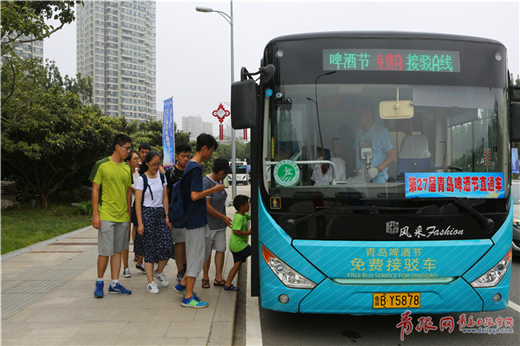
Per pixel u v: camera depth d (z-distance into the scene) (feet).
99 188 15.99
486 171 12.23
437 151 12.17
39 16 41.09
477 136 12.41
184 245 17.71
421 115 12.32
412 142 12.17
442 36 12.78
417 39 12.63
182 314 14.10
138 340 11.91
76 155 56.95
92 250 26.99
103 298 16.03
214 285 18.15
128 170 16.49
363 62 12.50
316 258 11.63
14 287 17.78
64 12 40.86
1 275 20.01
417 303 11.50
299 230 11.80
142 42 355.97
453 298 11.54
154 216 17.02
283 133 12.28
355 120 12.26
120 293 16.60
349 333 13.30
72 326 13.00
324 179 11.94
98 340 11.92
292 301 11.70
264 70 12.45
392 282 11.51
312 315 15.11
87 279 19.16
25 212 51.72
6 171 61.41
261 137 12.40
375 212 11.66
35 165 56.29
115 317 13.83
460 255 11.59
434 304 11.53
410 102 12.35
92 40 336.90
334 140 12.19
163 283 17.72
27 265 22.31
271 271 11.95
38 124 49.49
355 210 11.69
